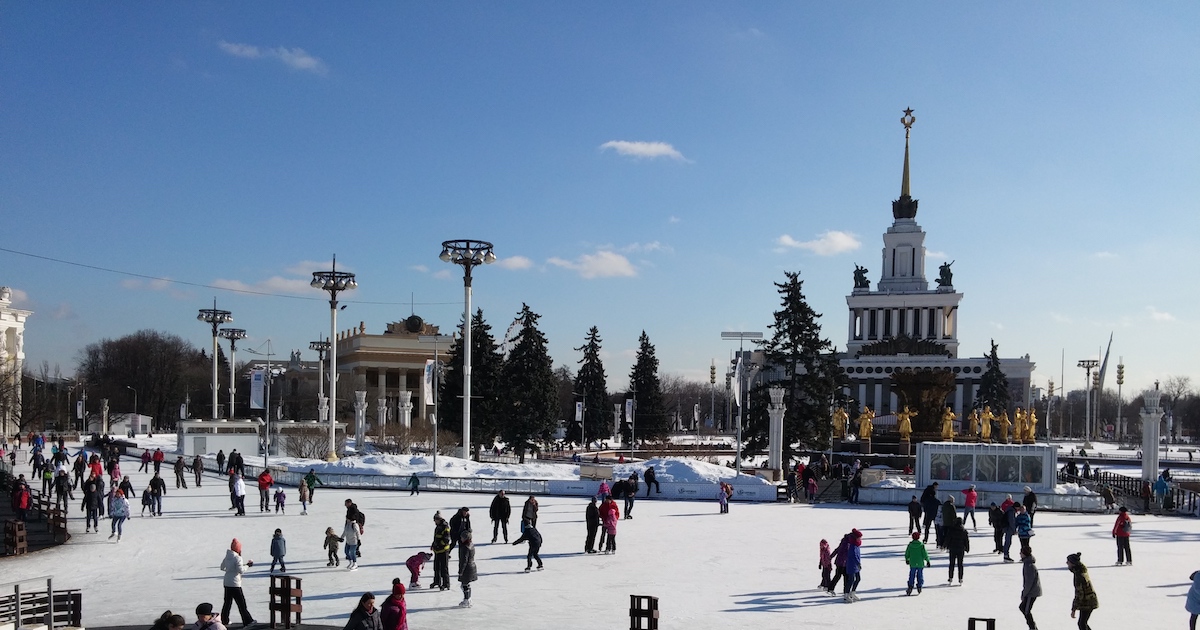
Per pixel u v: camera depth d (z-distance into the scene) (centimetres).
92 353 17300
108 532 3600
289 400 15350
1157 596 2559
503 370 8988
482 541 3466
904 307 18575
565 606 2378
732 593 2561
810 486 5100
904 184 19388
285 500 4700
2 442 8619
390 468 6128
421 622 2200
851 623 2225
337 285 6994
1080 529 4041
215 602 2397
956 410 16238
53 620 1980
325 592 2519
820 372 8325
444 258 6606
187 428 7912
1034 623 2142
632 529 3844
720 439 14200
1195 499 4872
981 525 4119
